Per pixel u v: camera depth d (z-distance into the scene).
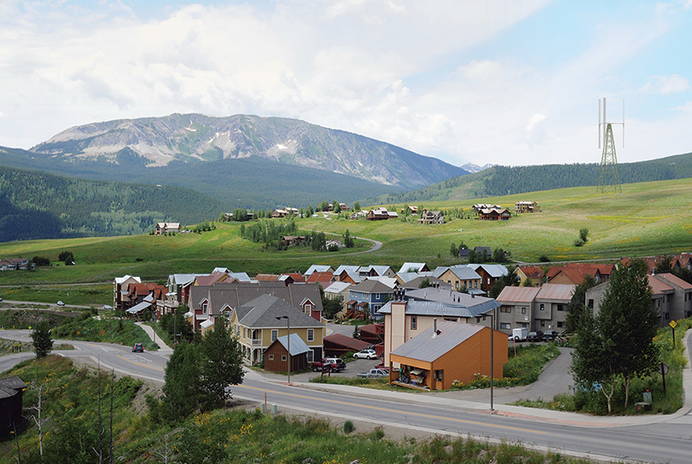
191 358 61.50
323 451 41.94
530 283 135.75
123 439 59.72
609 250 193.12
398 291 86.00
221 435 47.62
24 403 81.44
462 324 70.19
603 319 48.12
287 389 66.94
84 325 141.88
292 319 90.56
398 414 49.62
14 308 169.12
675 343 69.56
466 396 58.84
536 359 75.50
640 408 46.25
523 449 35.62
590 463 32.47
